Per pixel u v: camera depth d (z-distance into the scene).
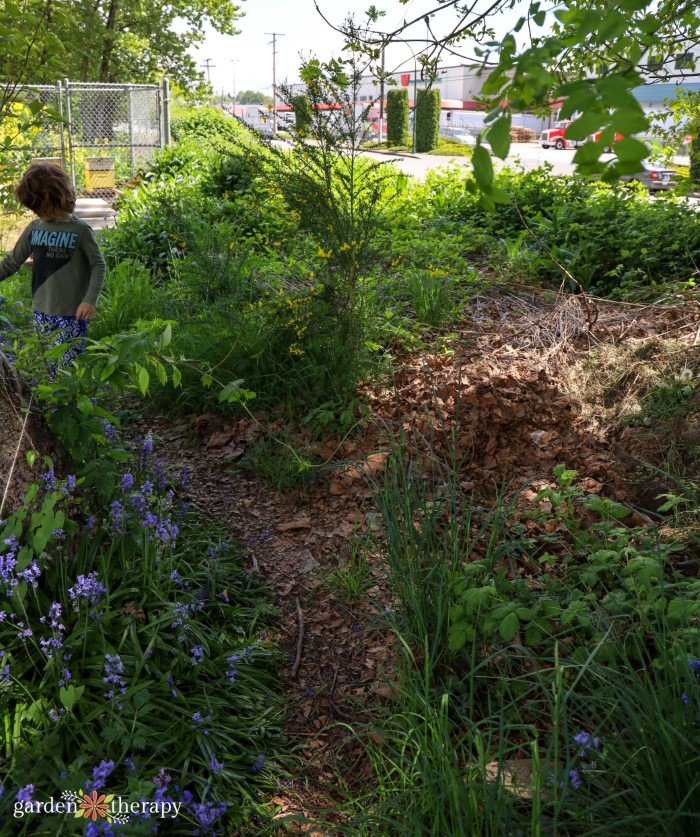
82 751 2.24
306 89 4.75
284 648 3.16
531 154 24.22
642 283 7.54
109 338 2.78
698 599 2.51
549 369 5.18
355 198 5.15
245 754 2.56
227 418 4.96
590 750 2.18
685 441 4.04
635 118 1.31
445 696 2.31
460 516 3.71
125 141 17.33
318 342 4.96
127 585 2.89
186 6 26.81
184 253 7.28
